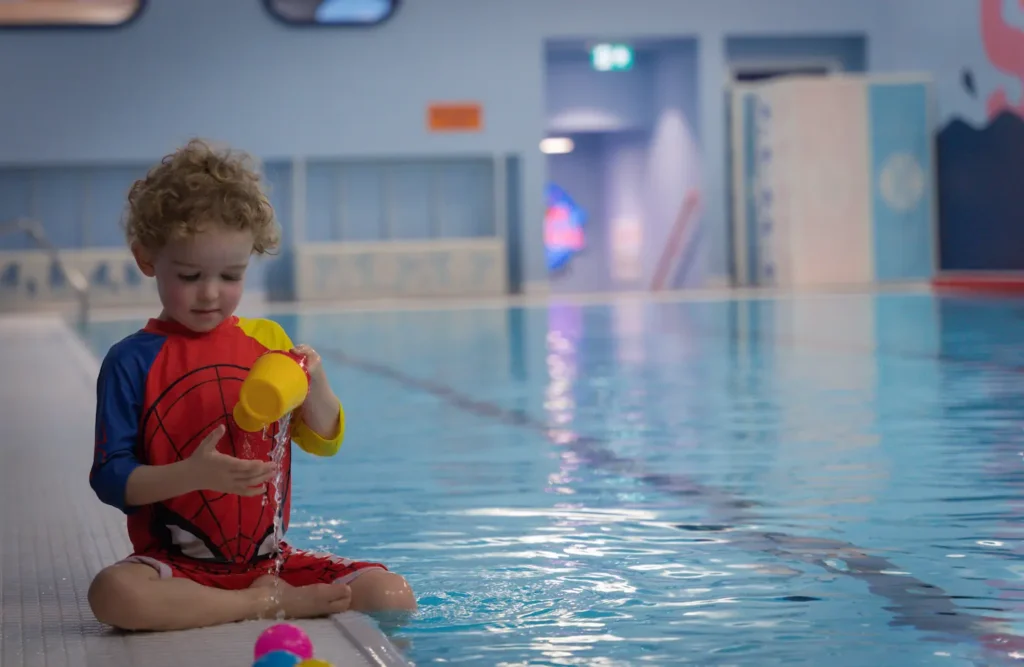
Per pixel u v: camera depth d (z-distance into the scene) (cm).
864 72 1655
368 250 1575
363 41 1583
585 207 2003
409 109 1595
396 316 1238
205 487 186
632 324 1020
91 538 270
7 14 1509
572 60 1798
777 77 1708
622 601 210
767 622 195
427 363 723
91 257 1522
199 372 204
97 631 194
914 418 440
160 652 181
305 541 264
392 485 334
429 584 224
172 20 1549
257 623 197
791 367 642
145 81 1548
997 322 901
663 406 501
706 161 1616
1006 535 255
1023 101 1359
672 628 192
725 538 258
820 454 369
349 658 173
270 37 1568
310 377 199
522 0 1602
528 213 1614
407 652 181
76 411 521
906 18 1589
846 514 280
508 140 1611
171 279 195
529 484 332
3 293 1508
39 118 1530
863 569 228
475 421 470
